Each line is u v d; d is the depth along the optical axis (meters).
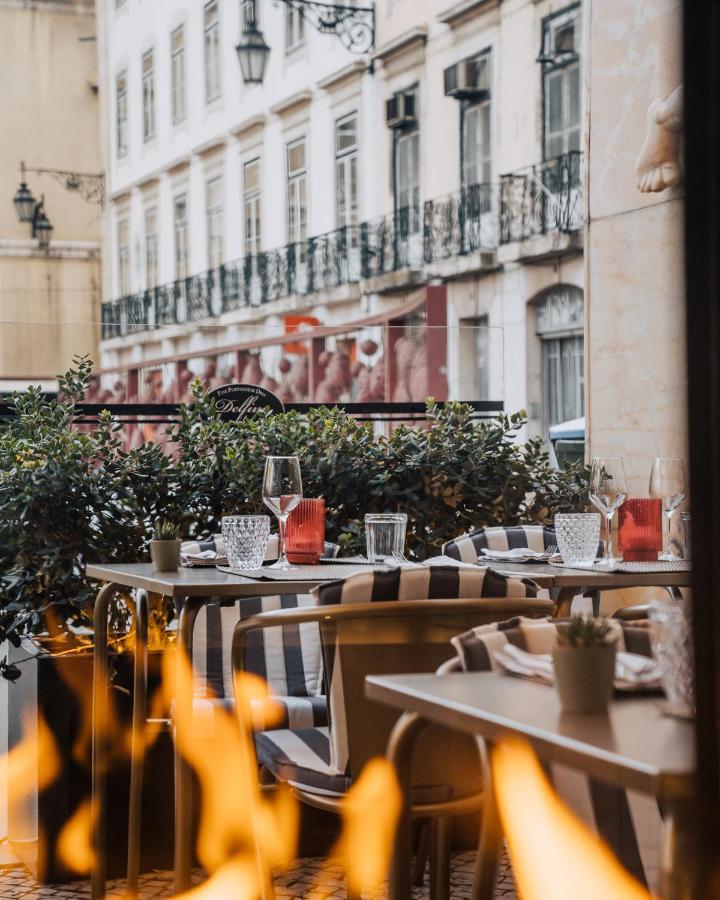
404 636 2.43
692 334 1.22
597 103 5.48
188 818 3.16
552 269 15.81
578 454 10.85
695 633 1.25
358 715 2.45
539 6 15.89
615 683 1.64
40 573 3.83
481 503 4.55
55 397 5.08
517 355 16.41
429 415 4.79
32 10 28.75
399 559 3.36
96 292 29.14
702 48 1.20
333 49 20.52
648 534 3.70
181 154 25.86
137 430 5.97
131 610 3.92
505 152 16.61
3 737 4.11
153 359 6.04
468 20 17.23
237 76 23.70
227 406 6.27
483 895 1.87
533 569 3.32
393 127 19.00
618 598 5.18
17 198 28.09
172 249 26.47
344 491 4.36
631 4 5.28
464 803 2.46
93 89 29.27
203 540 3.96
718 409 1.22
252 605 3.69
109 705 3.64
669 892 1.31
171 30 26.12
